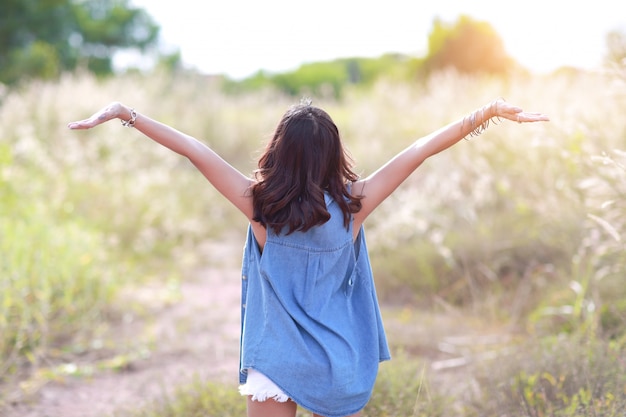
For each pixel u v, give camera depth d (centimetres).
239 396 394
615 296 493
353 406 258
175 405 397
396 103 1151
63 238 671
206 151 270
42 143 1072
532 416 351
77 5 3300
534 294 576
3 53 2320
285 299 256
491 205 706
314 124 261
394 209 795
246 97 1599
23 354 512
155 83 1506
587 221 528
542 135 558
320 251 262
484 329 536
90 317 589
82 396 452
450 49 2042
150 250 858
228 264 838
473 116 270
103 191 929
